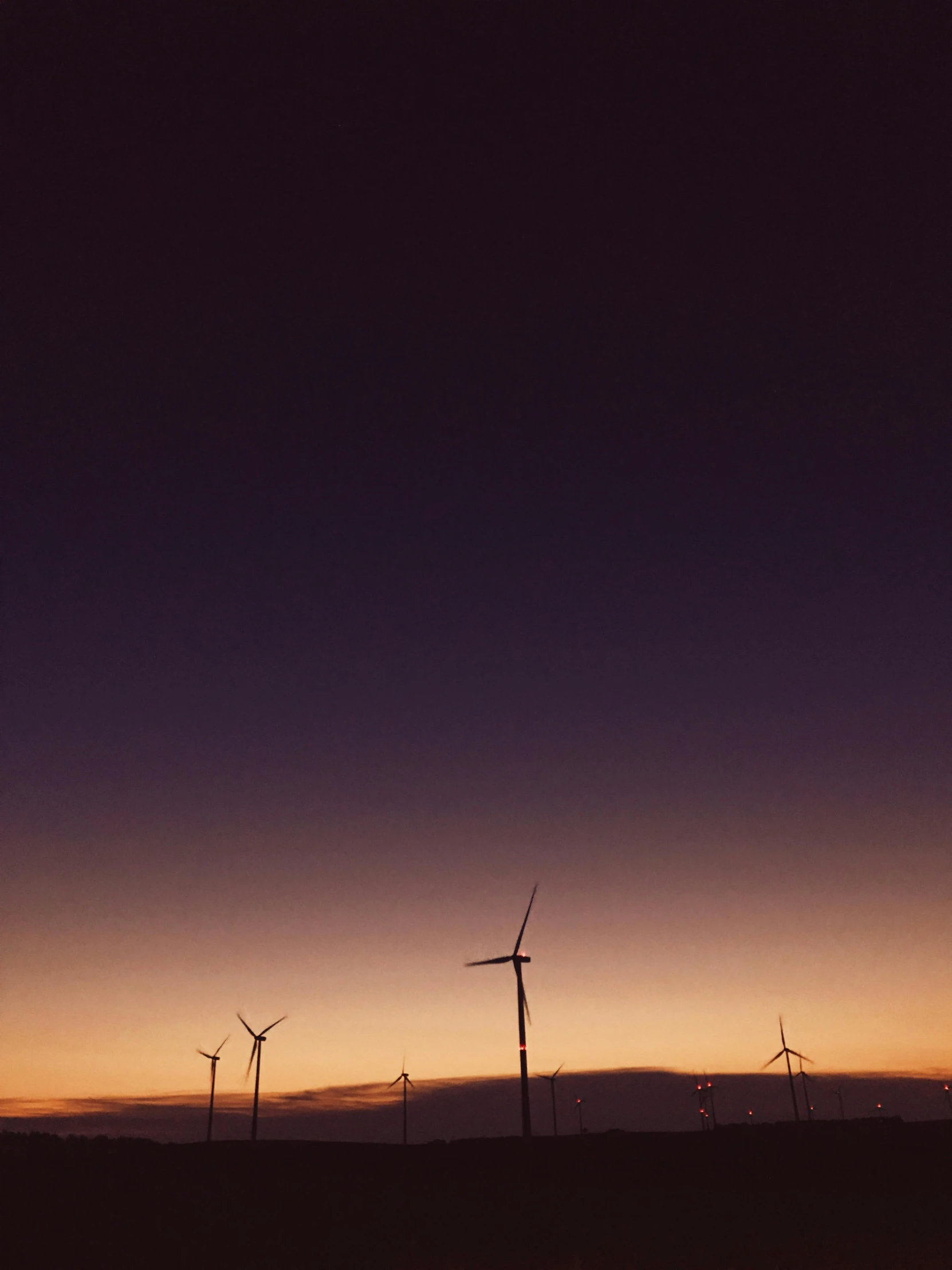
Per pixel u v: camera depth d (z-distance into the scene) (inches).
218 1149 3523.6
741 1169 3085.6
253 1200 2278.5
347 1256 1592.0
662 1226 1930.4
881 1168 3038.9
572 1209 2237.9
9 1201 2080.5
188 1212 2034.9
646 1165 3193.9
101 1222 1867.6
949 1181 2790.4
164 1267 1497.3
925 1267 1421.0
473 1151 3631.9
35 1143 3250.5
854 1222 1987.0
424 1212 2158.0
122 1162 2923.2
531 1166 3125.0
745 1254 1560.0
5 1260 1533.0
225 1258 1571.1
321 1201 2295.8
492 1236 1812.3
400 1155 3508.9
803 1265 1446.9
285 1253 1615.4
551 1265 1460.4
